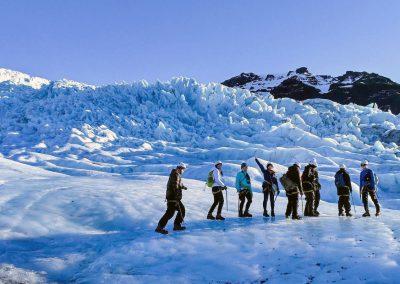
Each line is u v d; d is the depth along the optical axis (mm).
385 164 31438
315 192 11305
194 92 54875
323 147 36625
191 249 6793
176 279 5496
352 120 49531
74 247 7734
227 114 51312
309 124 49812
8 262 6711
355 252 5965
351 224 8906
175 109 51531
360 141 42438
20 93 58312
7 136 41438
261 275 5441
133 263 6352
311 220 9789
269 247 6625
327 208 14438
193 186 16812
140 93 53500
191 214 10672
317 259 5820
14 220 9070
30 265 6648
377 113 53344
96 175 24641
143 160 35469
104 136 42219
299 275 5270
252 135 45062
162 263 6227
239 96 55156
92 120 45656
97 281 5734
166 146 41312
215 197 10055
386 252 5852
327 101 59000
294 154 32188
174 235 7875
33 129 43406
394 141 44969
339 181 11367
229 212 11398
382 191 24672
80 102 48719
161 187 15023
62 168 27547
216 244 6980
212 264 5980
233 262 5984
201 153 36594
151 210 10602
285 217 10500
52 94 53688
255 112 50344
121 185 15109
